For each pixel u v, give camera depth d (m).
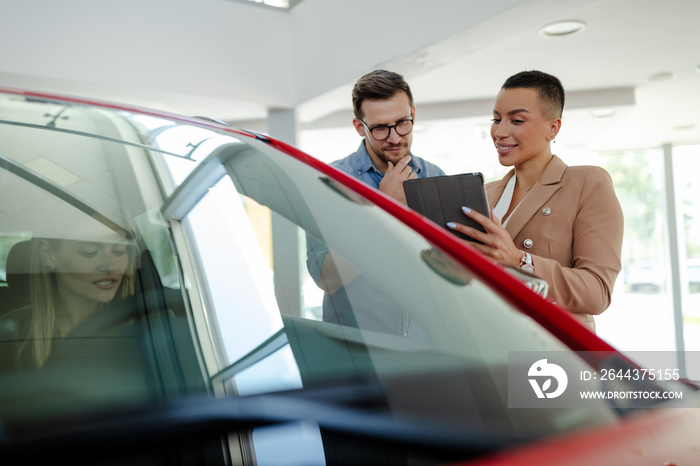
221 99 4.98
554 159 1.57
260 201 0.81
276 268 0.73
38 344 0.56
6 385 0.50
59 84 4.41
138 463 0.43
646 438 0.53
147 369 0.55
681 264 8.62
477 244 1.31
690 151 8.64
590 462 0.47
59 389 0.50
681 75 5.61
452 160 9.03
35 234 0.65
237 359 0.58
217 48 4.95
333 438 0.48
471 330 0.67
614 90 6.10
